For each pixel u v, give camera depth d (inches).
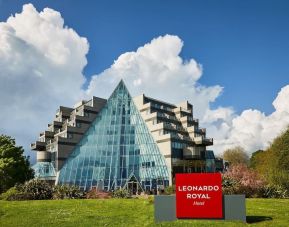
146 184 3496.6
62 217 1191.6
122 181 3467.0
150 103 4603.8
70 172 3587.6
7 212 1286.9
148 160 3727.9
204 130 5002.5
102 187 3395.7
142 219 1125.7
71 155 3873.0
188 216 1046.4
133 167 3634.4
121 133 4028.1
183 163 4138.8
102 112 4384.8
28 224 1119.6
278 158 2635.3
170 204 1068.5
